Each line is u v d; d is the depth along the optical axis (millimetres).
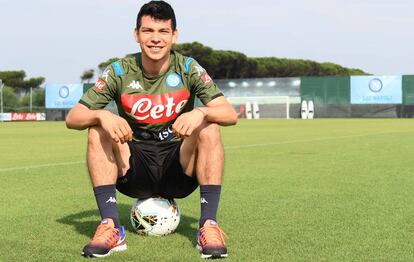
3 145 15164
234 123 3600
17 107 58281
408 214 4680
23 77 67062
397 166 8852
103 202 3438
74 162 9914
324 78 50344
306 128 25938
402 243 3592
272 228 4086
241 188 6375
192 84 3678
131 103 3637
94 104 3609
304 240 3672
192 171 3648
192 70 3656
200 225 3449
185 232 3918
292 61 87688
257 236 3799
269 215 4641
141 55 3656
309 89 51062
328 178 7320
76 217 4598
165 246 3482
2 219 4496
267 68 83938
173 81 3656
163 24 3490
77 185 6789
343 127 26938
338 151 12086
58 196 5859
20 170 8555
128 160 3662
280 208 4992
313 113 50469
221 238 3297
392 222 4320
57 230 4020
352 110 49531
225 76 78500
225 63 76875
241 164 9312
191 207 5125
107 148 3488
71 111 3570
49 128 30297
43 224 4270
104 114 3396
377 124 31406
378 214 4676
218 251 3156
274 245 3523
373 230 4012
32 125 36875
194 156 3600
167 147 3715
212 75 77562
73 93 53438
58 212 4855
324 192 6031
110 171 3480
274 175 7695
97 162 3465
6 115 50281
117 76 3631
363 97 48750
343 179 7211
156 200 3805
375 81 48250
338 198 5594
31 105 56000
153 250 3373
